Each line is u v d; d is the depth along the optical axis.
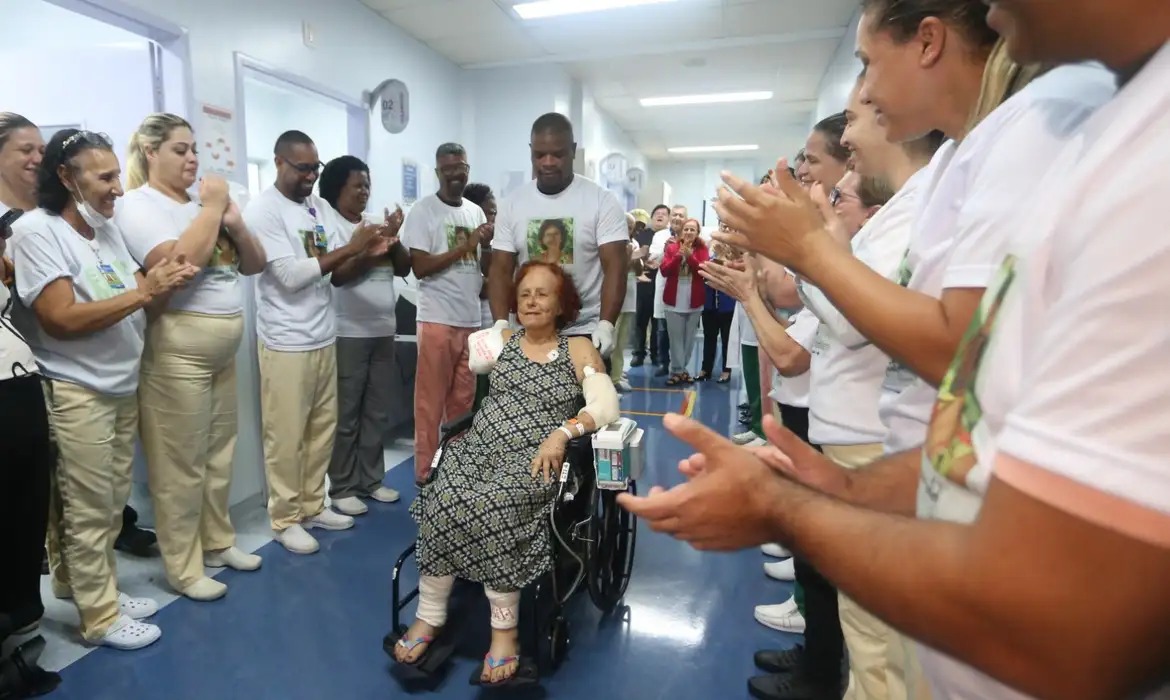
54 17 3.35
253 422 3.16
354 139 4.20
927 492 0.57
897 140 0.97
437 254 3.30
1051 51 0.42
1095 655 0.35
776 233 0.76
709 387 5.88
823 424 1.31
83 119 3.32
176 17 2.72
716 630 2.22
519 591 1.88
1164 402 0.33
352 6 4.01
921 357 0.69
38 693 1.81
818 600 1.75
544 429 2.06
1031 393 0.38
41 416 1.78
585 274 2.56
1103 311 0.35
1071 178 0.42
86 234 1.99
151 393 2.19
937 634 0.41
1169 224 0.34
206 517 2.51
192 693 1.84
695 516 0.53
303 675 1.93
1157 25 0.38
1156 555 0.33
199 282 2.21
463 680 1.94
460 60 5.48
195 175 2.26
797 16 4.71
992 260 0.63
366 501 3.25
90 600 2.01
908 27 0.84
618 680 1.95
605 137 8.37
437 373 3.34
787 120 8.69
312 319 2.72
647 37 5.10
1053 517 0.35
